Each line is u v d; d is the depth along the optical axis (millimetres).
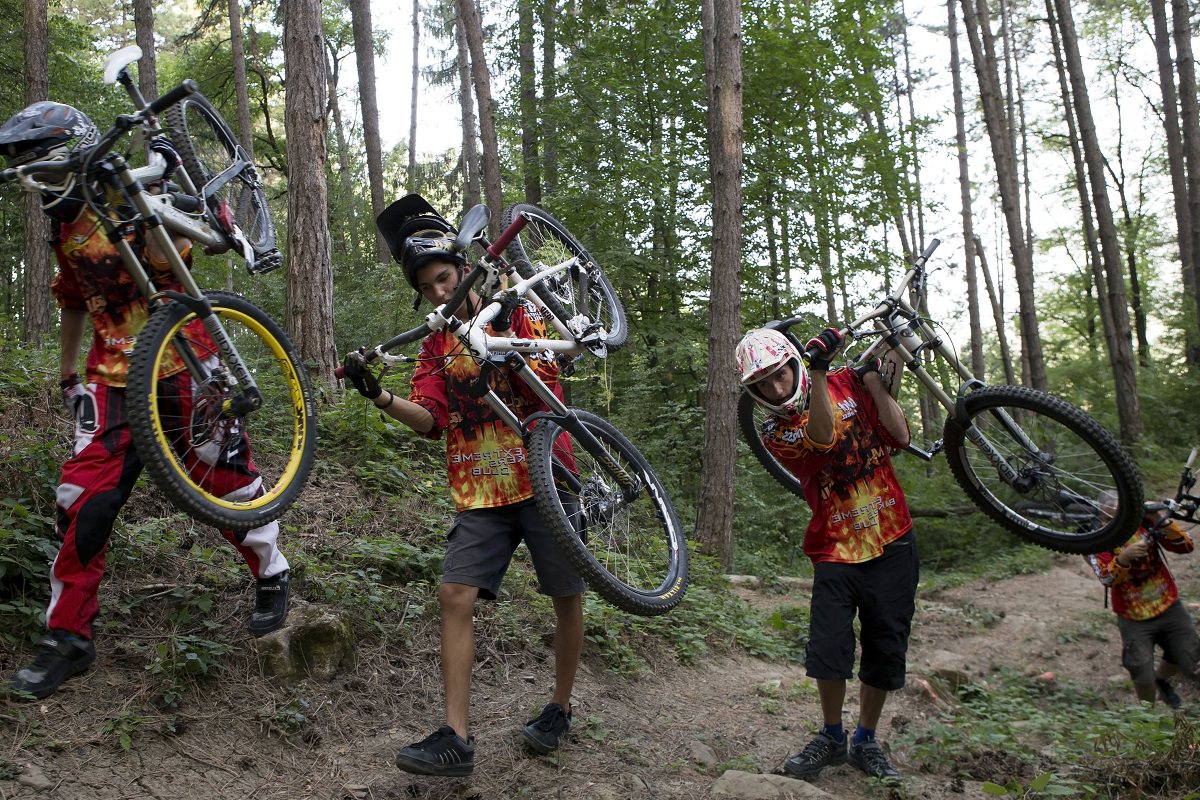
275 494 3146
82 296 3061
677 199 12906
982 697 6230
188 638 3389
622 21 13547
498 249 3322
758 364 3607
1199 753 3686
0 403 4469
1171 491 14211
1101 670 7695
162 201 3053
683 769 3760
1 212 17094
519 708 3889
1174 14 16078
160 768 2922
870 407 3918
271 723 3277
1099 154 17125
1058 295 30828
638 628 5246
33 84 11328
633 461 3781
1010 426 3969
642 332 12578
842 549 3820
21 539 3346
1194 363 20500
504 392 3455
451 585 3271
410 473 5875
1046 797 3615
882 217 13875
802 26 13328
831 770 4012
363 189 28844
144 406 2695
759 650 5961
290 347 3340
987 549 12711
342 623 3744
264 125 27531
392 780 3199
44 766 2750
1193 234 16156
